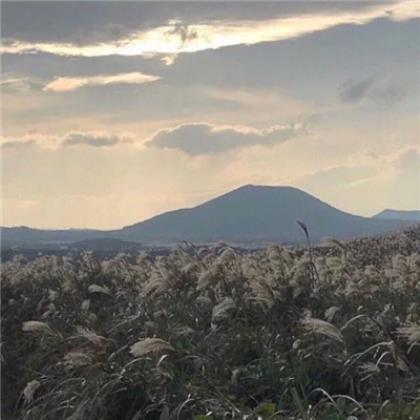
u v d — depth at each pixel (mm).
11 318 12531
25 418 8750
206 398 7719
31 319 12516
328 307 10055
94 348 8500
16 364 10914
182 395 7734
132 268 14234
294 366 8297
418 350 8594
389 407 6848
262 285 9852
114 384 7938
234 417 7211
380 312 9648
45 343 10602
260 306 10250
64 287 13445
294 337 9055
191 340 9172
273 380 8234
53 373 9633
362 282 10750
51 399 8625
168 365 8180
